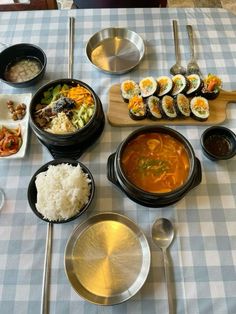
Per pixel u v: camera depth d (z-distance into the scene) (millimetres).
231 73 654
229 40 698
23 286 448
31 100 548
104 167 549
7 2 870
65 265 453
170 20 731
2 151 549
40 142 571
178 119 590
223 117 593
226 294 440
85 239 476
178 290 443
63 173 500
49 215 471
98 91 635
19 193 527
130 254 465
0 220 501
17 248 477
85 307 433
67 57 682
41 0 823
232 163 549
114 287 441
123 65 669
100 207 511
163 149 532
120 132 586
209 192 521
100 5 921
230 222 495
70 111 558
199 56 676
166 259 462
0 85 648
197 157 555
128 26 726
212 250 473
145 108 586
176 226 492
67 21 733
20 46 651
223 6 1345
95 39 694
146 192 455
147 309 431
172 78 625
